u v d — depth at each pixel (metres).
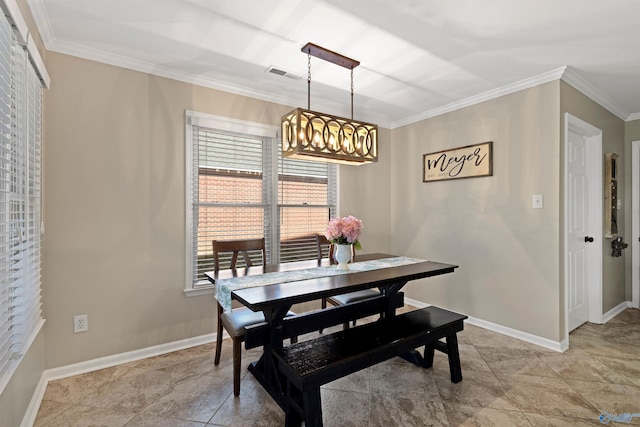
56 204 2.22
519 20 1.98
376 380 2.21
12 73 1.46
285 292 1.85
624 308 3.80
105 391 2.08
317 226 3.64
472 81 2.90
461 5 1.84
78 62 2.30
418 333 2.02
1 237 1.40
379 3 1.83
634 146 3.75
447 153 3.53
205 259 2.91
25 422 1.69
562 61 2.51
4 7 1.29
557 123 2.66
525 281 2.87
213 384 2.17
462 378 2.23
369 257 3.06
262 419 1.82
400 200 4.11
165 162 2.66
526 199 2.86
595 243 3.29
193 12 1.92
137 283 2.54
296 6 1.86
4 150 1.38
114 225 2.44
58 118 2.22
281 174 3.35
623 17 1.93
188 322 2.77
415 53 2.40
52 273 2.21
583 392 2.06
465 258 3.37
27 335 1.70
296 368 1.60
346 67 2.62
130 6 1.85
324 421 1.79
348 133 2.31
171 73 2.68
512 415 1.83
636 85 2.96
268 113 3.24
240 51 2.38
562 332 2.69
